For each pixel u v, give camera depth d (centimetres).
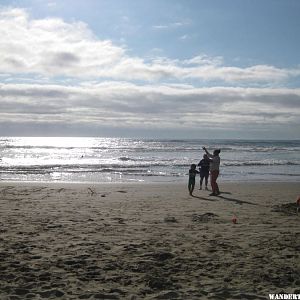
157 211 1125
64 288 480
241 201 1377
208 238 769
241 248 689
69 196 1473
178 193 1638
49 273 536
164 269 564
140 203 1299
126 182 2255
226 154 5503
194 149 6806
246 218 1012
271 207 1220
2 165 3284
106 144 9950
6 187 1778
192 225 907
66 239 746
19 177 2495
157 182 2267
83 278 520
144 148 7206
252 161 4009
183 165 3428
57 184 2012
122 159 4306
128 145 9112
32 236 768
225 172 2928
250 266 581
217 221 964
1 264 575
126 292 469
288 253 657
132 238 763
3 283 494
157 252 653
